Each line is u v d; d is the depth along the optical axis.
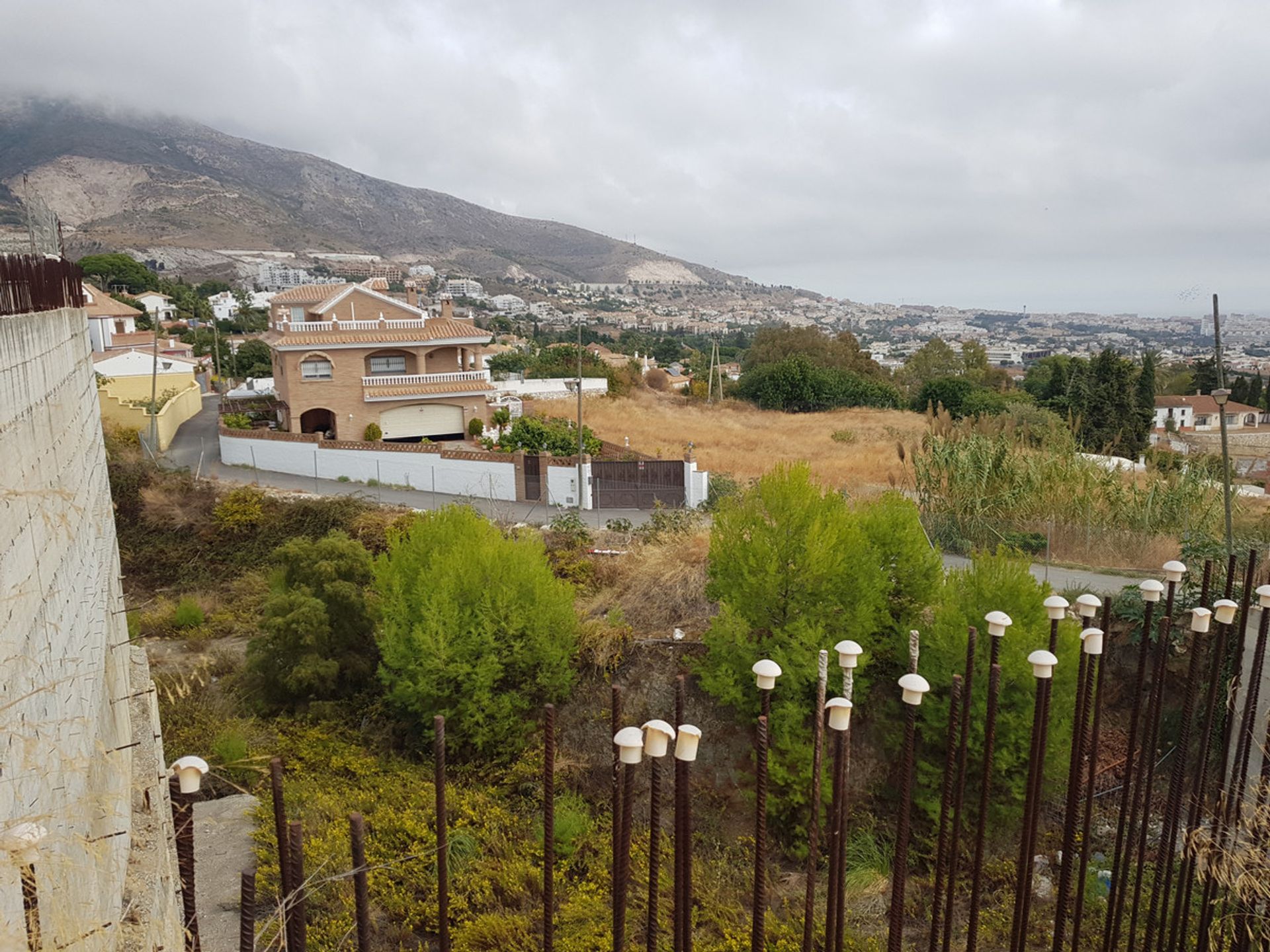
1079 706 6.85
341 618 16.88
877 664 14.19
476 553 15.38
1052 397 57.25
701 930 10.82
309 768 14.27
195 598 21.59
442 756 5.38
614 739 5.47
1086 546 19.17
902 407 58.12
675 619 17.11
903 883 6.11
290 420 33.84
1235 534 17.02
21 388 4.80
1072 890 11.41
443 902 5.37
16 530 4.25
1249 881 7.02
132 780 8.23
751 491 14.91
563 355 65.50
